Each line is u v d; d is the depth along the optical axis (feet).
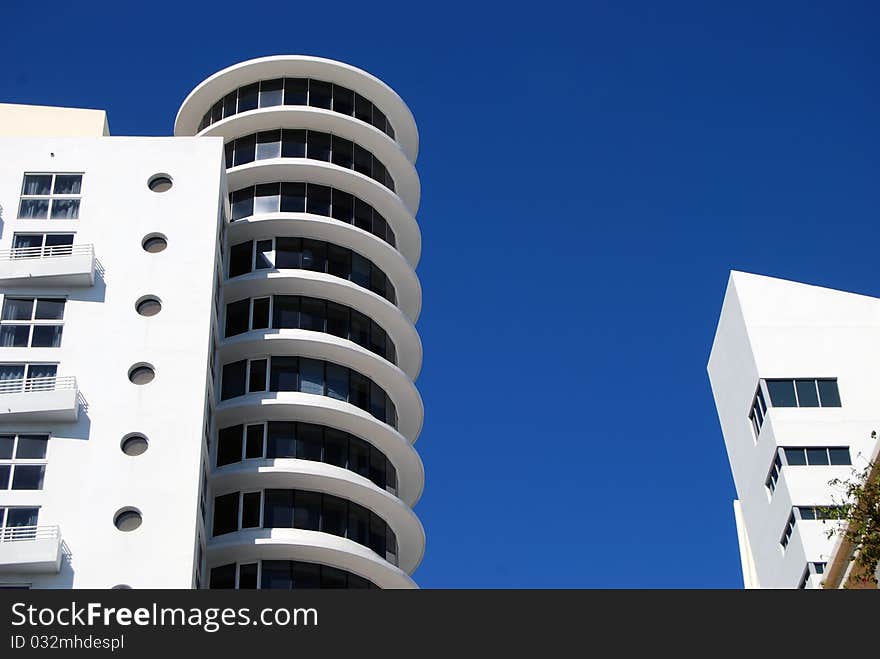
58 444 176.24
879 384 236.02
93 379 181.98
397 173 241.76
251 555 189.06
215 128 230.27
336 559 191.93
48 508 171.42
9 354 183.01
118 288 190.60
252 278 210.38
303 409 200.34
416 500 220.23
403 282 231.09
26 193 198.49
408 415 221.87
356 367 211.20
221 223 207.92
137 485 174.19
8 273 188.34
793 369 238.68
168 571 168.35
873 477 158.51
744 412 247.50
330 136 232.32
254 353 205.77
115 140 204.74
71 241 194.49
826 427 232.53
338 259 220.02
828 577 189.16
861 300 245.04
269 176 224.33
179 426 179.42
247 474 192.95
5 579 166.09
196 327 188.24
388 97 240.73
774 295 247.91
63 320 186.80
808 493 226.17
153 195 200.23
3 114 221.46
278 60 233.55
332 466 198.49
